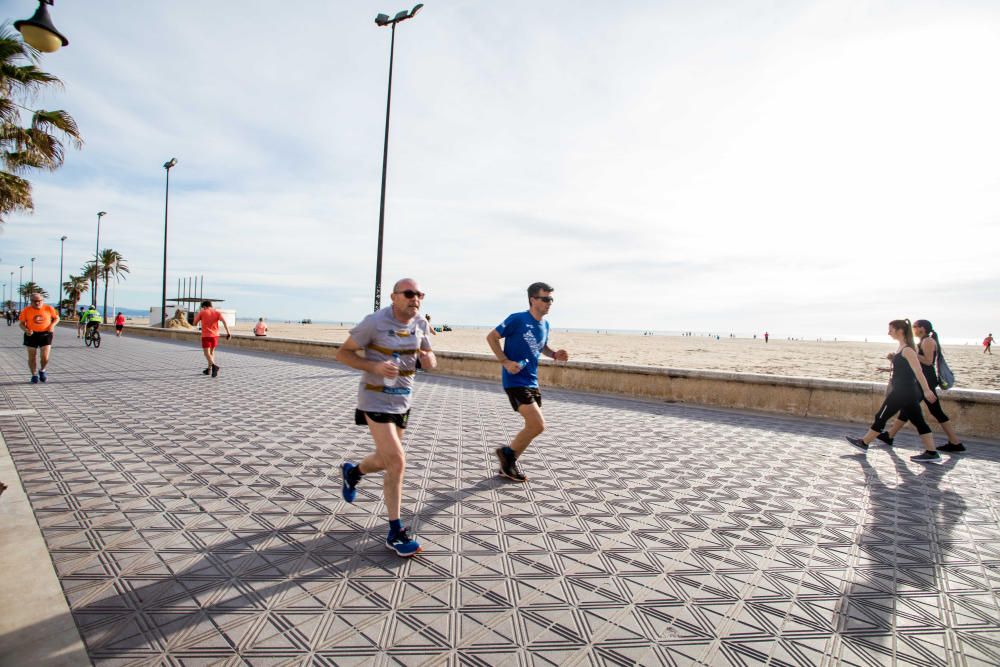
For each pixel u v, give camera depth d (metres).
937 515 4.02
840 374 20.97
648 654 2.27
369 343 3.20
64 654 2.11
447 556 3.13
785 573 3.04
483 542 3.34
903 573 3.07
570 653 2.25
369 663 2.14
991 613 2.66
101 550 3.05
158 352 18.52
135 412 7.12
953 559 3.27
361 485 4.39
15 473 4.37
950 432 5.98
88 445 5.33
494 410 8.27
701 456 5.69
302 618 2.45
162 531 3.35
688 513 3.97
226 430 6.25
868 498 4.39
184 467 4.72
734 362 28.33
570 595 2.73
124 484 4.22
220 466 4.80
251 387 10.10
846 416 7.76
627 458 5.53
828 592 2.84
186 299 41.47
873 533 3.66
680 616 2.57
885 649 2.35
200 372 12.34
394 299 3.16
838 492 4.55
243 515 3.67
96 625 2.33
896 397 5.80
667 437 6.60
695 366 25.12
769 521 3.84
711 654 2.28
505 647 2.28
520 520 3.73
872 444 6.45
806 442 6.48
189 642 2.23
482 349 34.12
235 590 2.66
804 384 8.12
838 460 5.63
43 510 3.62
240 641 2.26
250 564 2.95
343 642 2.28
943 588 2.91
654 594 2.77
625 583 2.87
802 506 4.17
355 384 11.09
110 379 10.50
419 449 5.68
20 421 6.29
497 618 2.50
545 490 4.41
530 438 4.54
